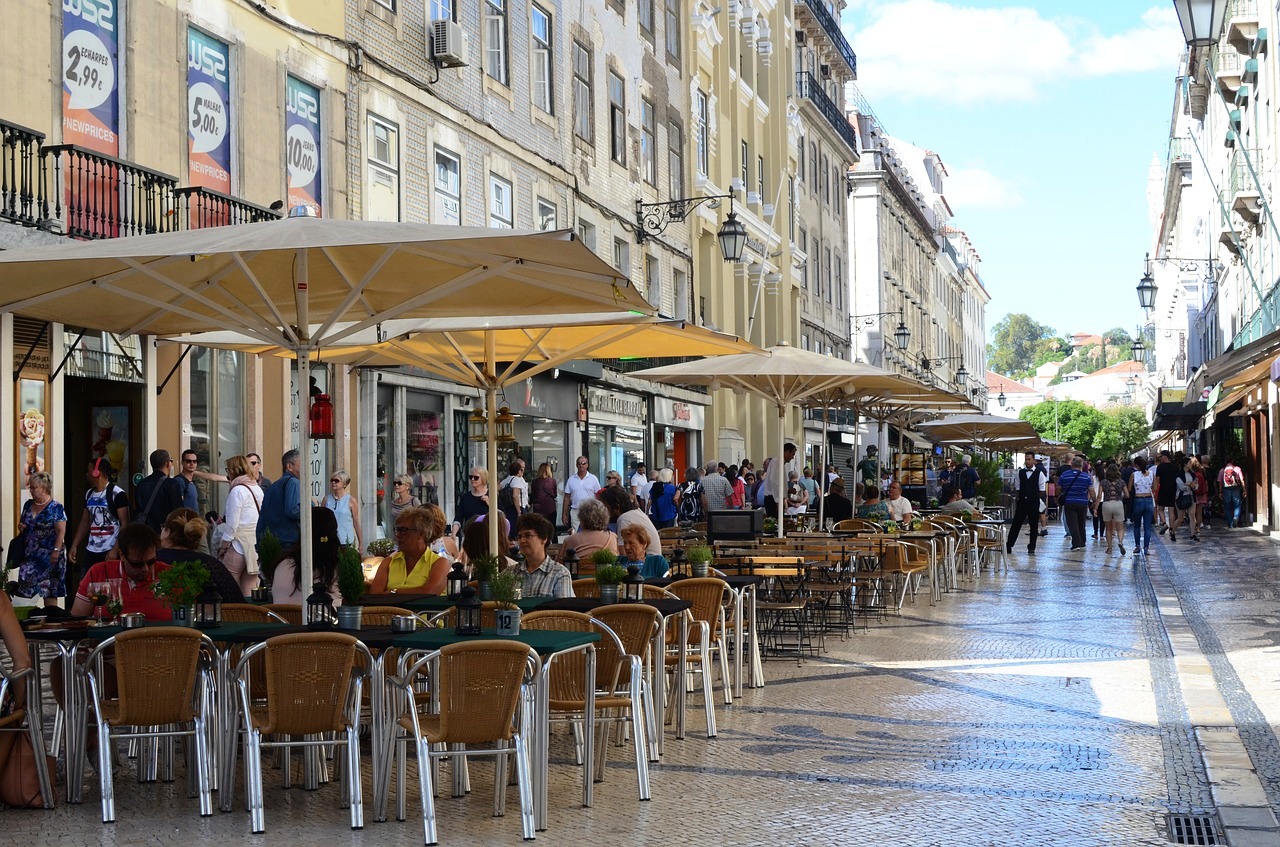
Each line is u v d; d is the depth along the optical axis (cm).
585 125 3219
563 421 3109
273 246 809
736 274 4522
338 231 834
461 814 812
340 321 1154
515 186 2789
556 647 798
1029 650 1503
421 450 2439
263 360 1988
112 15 1655
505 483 2262
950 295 10725
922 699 1195
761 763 945
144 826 781
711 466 2669
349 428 2172
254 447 1956
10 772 824
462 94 2567
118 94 1664
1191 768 919
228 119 1891
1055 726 1068
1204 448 5644
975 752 973
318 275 996
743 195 4478
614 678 912
